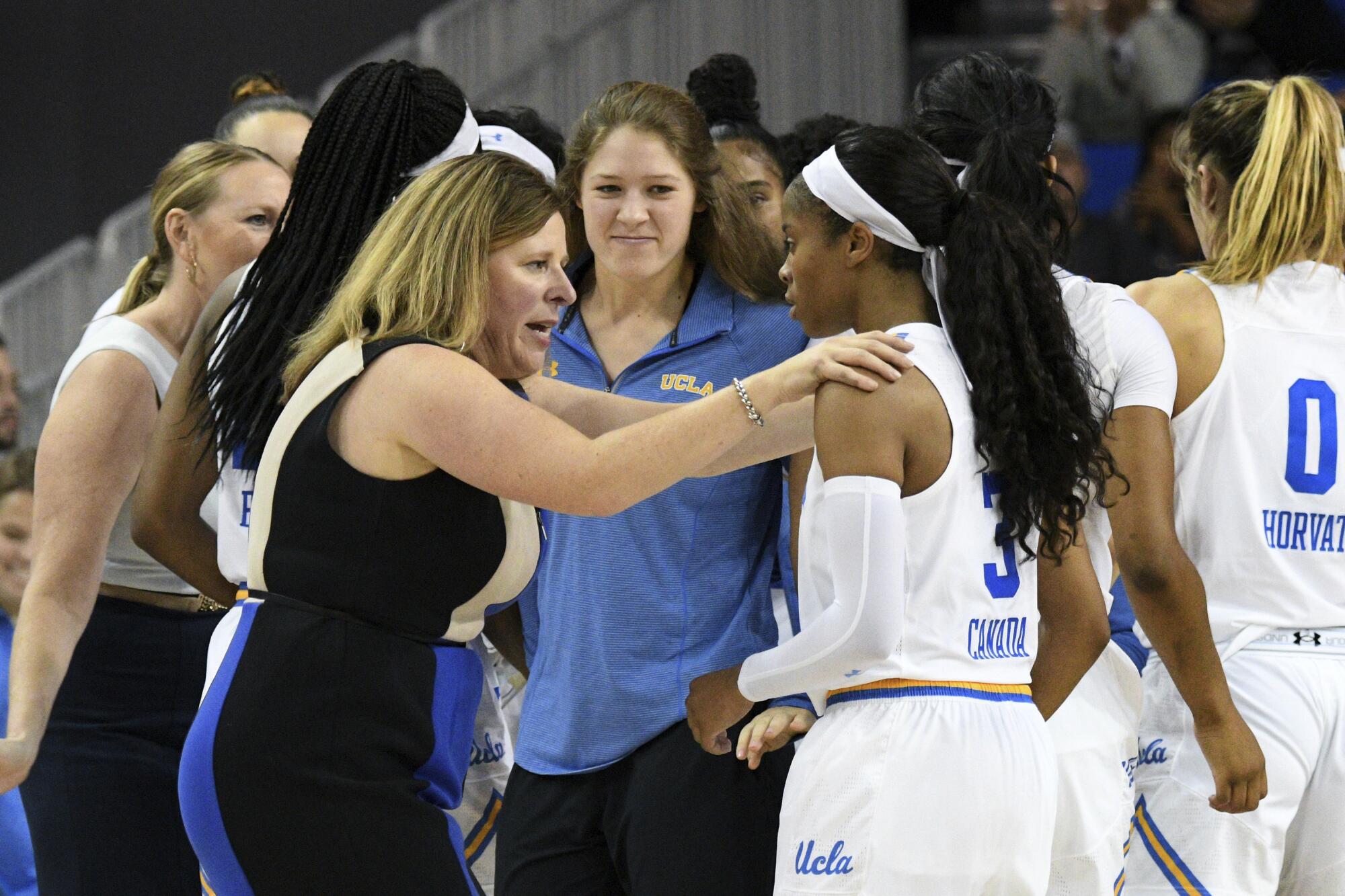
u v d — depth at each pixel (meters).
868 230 8.45
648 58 26.27
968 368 8.28
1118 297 9.60
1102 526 9.59
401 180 9.40
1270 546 10.47
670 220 10.67
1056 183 10.30
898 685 8.33
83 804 10.75
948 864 8.15
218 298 10.00
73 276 32.06
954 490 8.22
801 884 8.41
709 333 10.93
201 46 37.31
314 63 37.16
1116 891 9.91
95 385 10.41
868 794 8.23
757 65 26.23
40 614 9.70
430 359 7.95
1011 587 8.52
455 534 8.10
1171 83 27.56
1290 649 10.41
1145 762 10.69
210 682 8.14
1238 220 10.62
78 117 37.41
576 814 10.77
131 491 11.05
